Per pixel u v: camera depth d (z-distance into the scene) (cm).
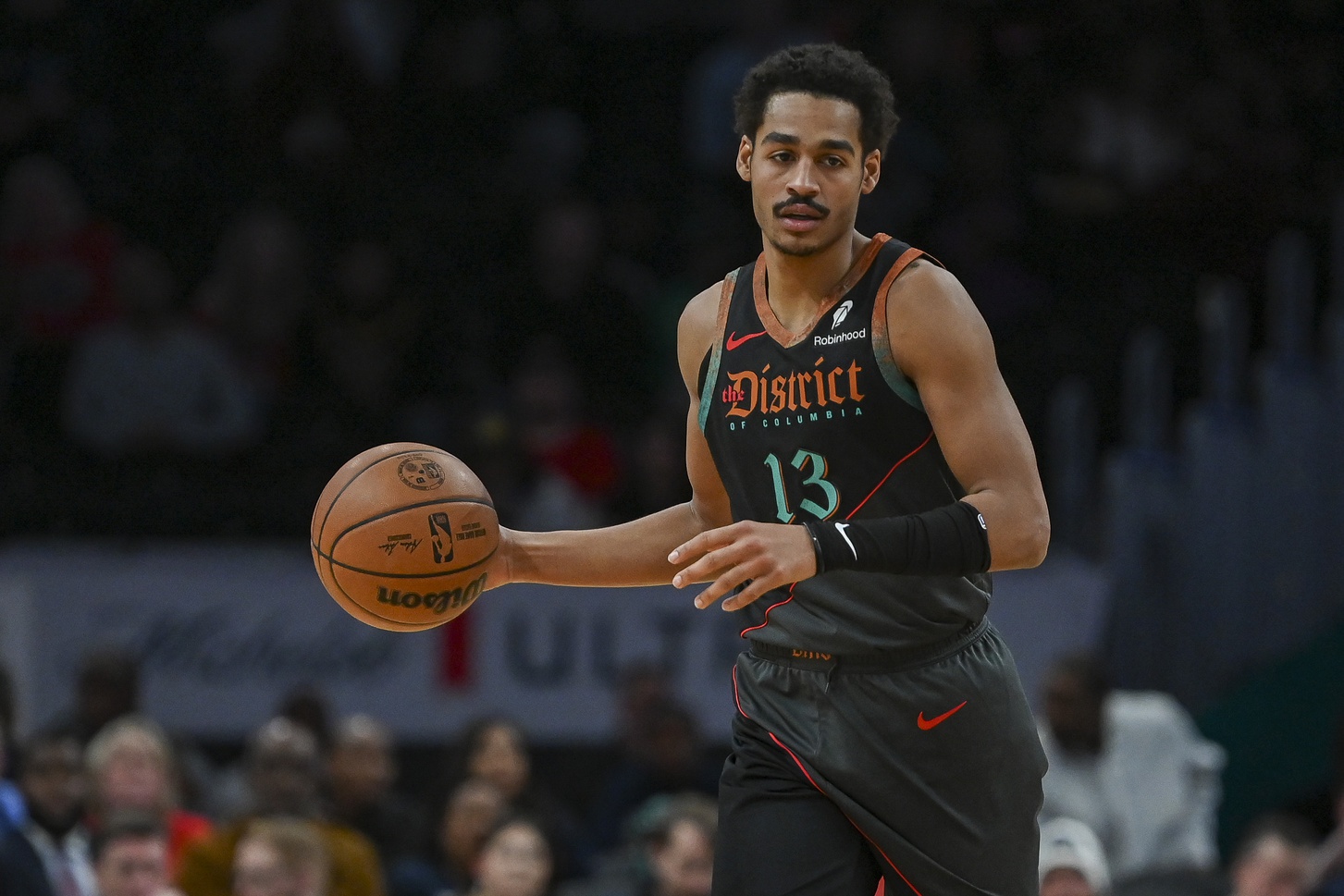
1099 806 2391
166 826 2233
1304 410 3266
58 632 3009
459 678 3053
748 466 1070
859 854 1068
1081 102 4184
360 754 2528
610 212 3966
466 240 3884
